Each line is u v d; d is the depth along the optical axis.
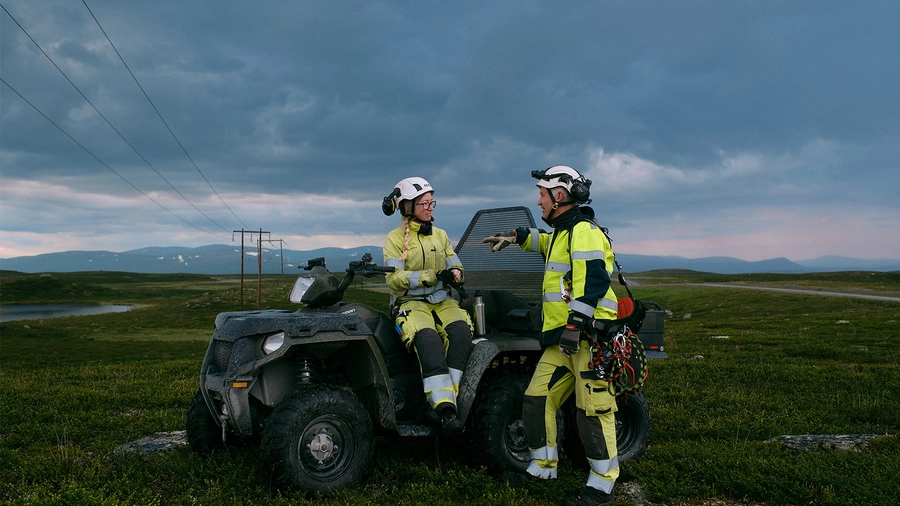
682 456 5.85
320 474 4.64
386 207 5.57
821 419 7.89
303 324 4.72
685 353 18.62
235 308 101.12
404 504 4.54
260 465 4.70
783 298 70.88
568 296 4.61
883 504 4.46
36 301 154.25
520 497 4.70
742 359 16.73
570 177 4.72
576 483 4.87
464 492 4.83
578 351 4.47
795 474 5.09
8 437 6.87
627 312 4.72
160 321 84.69
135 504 4.34
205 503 4.43
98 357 35.72
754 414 8.00
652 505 4.74
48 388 11.00
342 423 4.73
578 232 4.54
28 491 4.61
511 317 5.70
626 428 5.82
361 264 5.31
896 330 27.11
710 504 4.73
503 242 5.30
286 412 4.53
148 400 9.44
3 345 46.81
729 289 96.56
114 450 6.19
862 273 145.75
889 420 7.82
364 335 4.90
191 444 5.64
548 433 4.89
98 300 159.25
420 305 5.24
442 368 4.93
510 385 5.23
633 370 4.50
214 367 5.21
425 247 5.37
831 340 22.88
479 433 5.14
